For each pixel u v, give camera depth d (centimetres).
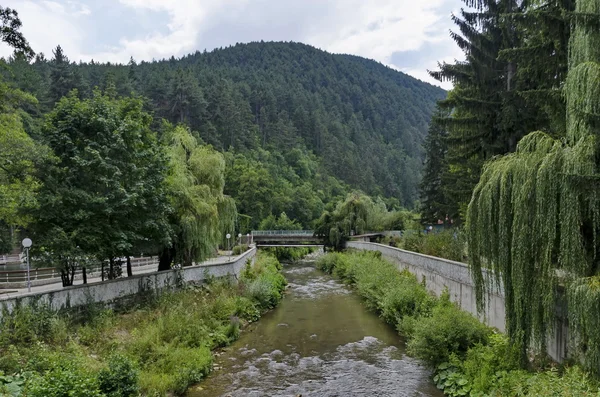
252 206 7444
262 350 1524
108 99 1711
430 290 2023
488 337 1187
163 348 1302
